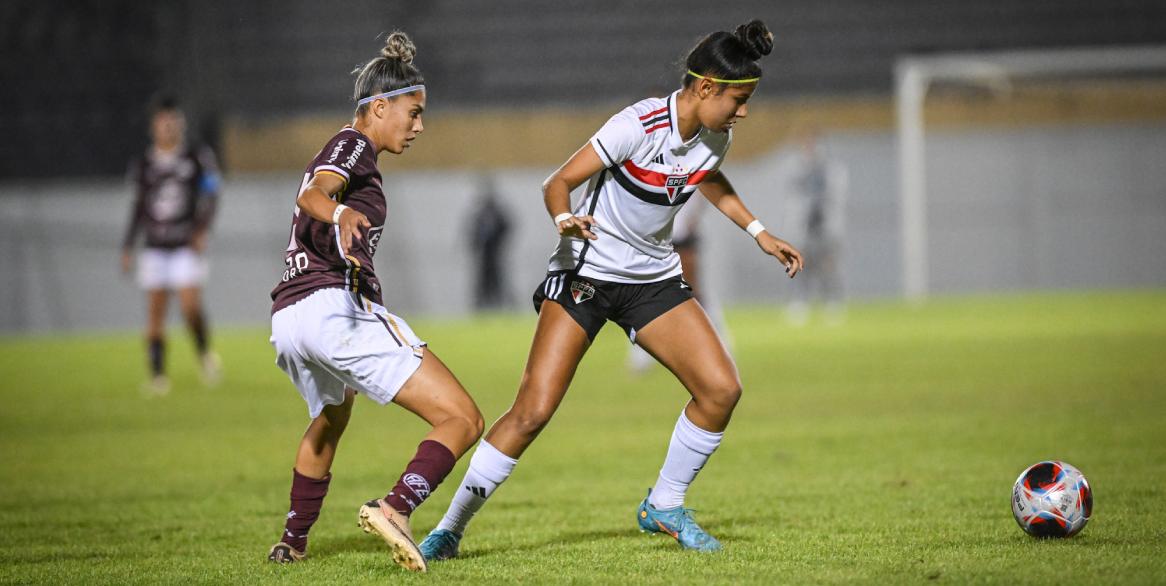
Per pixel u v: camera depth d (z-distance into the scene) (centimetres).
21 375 4841
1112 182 8588
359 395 4053
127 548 1753
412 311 8344
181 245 4131
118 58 9112
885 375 3981
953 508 1892
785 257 1681
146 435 3092
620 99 9225
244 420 3369
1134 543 1591
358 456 2697
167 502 2158
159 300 4131
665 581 1444
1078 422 2834
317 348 1500
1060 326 5597
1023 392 3431
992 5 9412
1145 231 8581
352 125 1577
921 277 8338
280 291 1548
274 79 9188
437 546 1602
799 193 7200
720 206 1720
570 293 1602
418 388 1506
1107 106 8594
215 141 8544
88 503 2161
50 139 8981
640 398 3691
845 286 8619
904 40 9338
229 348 6047
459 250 8338
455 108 9162
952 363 4272
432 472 1477
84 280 8006
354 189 1518
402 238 8331
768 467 2373
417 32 9544
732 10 9606
